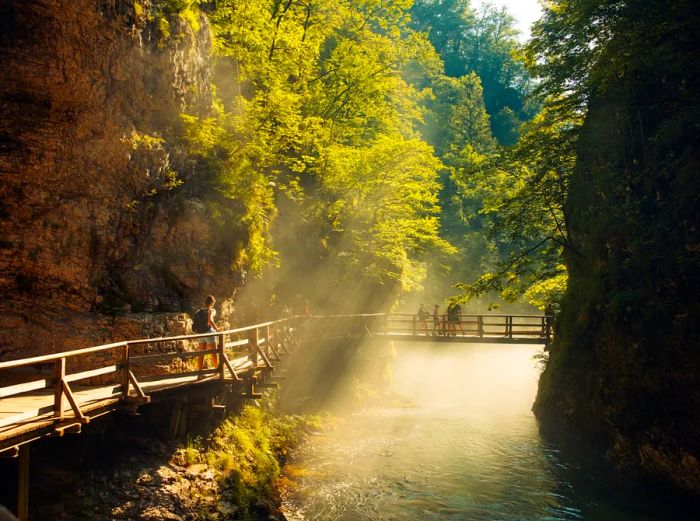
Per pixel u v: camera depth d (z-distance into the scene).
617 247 15.62
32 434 7.20
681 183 13.49
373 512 12.25
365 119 28.06
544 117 21.80
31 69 11.43
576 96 19.41
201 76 15.12
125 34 12.44
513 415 22.14
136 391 9.41
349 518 11.91
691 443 12.17
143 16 12.90
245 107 16.91
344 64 25.48
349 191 23.89
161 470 10.42
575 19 17.75
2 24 11.27
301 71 21.55
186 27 14.21
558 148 20.55
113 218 12.59
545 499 13.10
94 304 12.29
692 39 14.36
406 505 12.68
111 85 12.39
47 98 11.70
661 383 12.97
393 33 27.77
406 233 26.05
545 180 21.12
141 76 12.97
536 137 21.02
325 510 12.27
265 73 18.70
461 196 52.53
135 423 11.03
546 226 23.47
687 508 12.23
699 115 13.24
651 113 15.92
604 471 14.90
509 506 12.70
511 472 15.05
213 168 15.54
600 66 16.38
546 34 19.22
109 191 12.53
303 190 22.89
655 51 14.50
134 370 12.05
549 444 17.73
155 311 13.38
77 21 11.63
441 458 16.25
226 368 13.04
